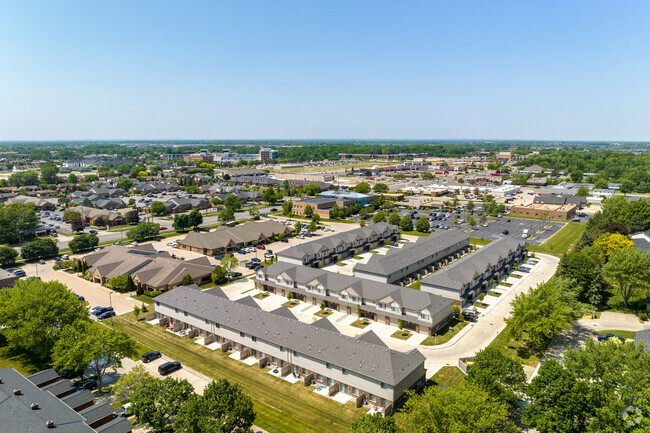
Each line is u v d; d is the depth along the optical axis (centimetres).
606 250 11969
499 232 17175
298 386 6538
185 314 8525
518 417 5584
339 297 9475
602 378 5072
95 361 6762
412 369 6109
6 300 7431
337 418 5719
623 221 15438
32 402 4956
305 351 6650
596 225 14738
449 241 13225
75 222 17350
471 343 7850
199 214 18150
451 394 4797
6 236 15912
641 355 5197
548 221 19550
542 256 13638
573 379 5034
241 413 4794
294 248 12369
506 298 10025
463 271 10038
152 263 11594
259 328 7362
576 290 8794
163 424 5178
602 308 9406
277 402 6091
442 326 8575
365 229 15012
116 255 12312
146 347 7800
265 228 16200
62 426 4588
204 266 11856
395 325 8644
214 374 6869
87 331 6481
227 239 14838
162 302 8931
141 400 5212
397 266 10769
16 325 7050
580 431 4862
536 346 7631
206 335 8188
